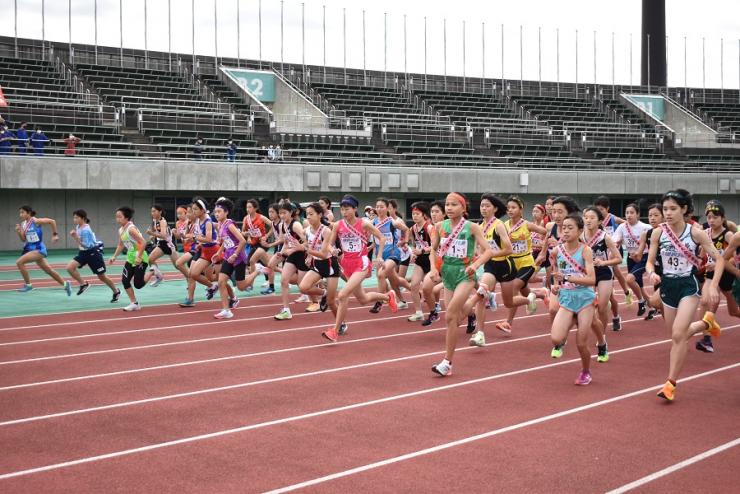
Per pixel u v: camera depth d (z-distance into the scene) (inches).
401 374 332.5
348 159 1298.0
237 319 493.7
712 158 1656.0
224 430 248.2
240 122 1395.2
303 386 309.7
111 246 1196.5
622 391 302.2
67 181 1082.7
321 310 508.4
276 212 617.0
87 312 524.4
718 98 2100.1
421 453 224.8
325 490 195.5
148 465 214.4
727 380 322.7
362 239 419.2
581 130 1684.3
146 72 1531.7
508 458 220.2
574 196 1454.2
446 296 335.9
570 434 243.8
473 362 358.9
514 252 417.1
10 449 228.4
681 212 288.0
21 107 1205.1
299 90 1627.7
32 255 621.6
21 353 376.8
